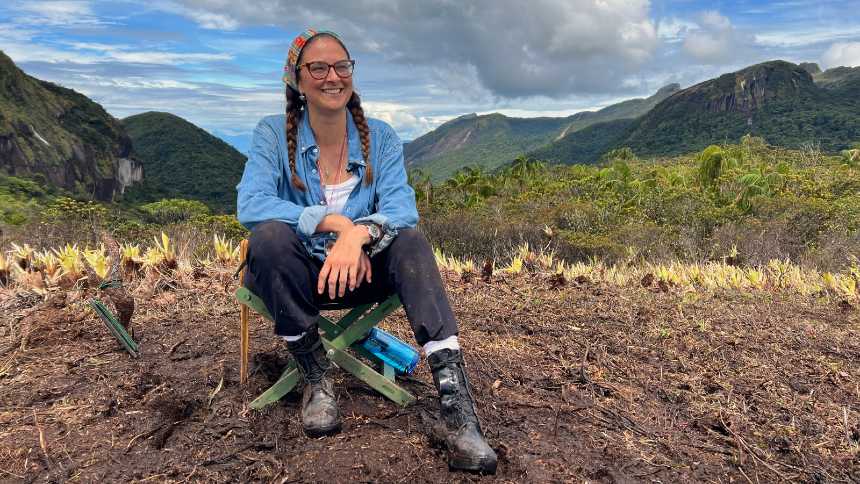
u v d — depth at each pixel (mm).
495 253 15594
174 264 3848
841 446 2057
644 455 1890
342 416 1943
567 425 2021
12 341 2512
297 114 1932
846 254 12570
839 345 3164
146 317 2992
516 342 2955
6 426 1832
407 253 1757
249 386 2104
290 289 1717
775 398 2434
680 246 15914
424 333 1712
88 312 2879
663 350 2955
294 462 1679
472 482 1633
